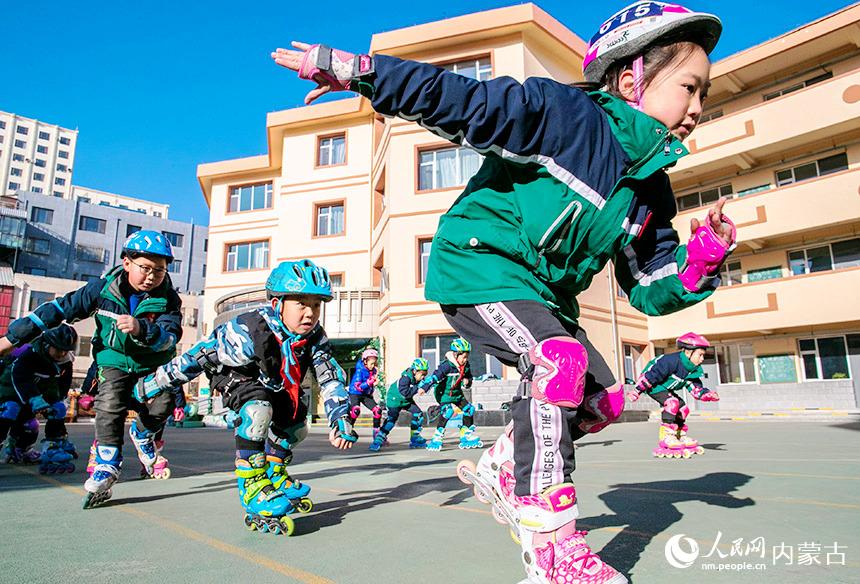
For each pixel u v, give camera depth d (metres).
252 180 27.77
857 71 19.14
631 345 21.41
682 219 22.80
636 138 1.80
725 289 21.38
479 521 2.96
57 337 5.54
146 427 4.28
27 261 52.50
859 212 18.95
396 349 18.27
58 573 2.05
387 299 19.08
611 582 1.54
